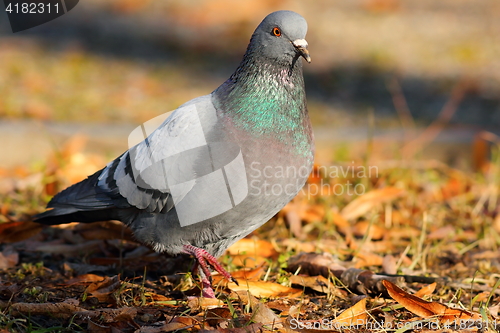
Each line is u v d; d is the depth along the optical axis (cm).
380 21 2516
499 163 1223
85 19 2438
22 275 733
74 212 729
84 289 693
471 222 1000
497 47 2267
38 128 1284
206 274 671
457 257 848
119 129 1342
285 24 649
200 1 2698
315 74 2000
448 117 1611
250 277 725
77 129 1320
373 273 703
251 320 581
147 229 683
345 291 707
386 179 1126
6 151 1248
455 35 2381
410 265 796
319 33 2372
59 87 1725
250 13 2584
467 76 2003
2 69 1842
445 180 1177
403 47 2269
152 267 788
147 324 600
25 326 572
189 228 659
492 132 1407
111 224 848
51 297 666
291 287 712
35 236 873
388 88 1892
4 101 1540
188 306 634
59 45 2156
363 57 2164
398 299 623
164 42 2267
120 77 1872
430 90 1881
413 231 931
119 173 692
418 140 1288
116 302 645
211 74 1980
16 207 1004
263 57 652
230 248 813
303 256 756
